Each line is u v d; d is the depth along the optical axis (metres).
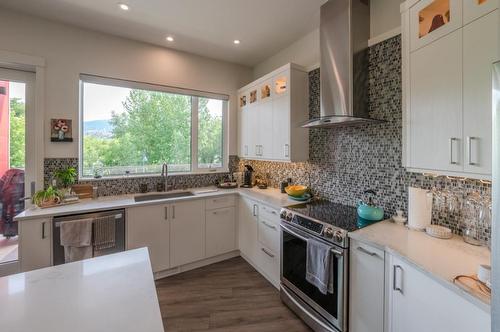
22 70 2.49
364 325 1.53
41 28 2.48
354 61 1.98
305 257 1.97
